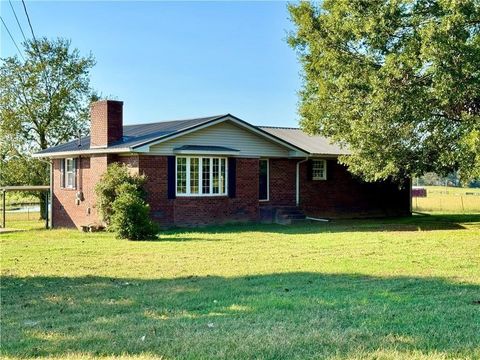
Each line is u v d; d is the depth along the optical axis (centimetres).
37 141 3981
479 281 1020
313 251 1500
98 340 614
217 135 2378
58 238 1941
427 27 1669
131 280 1056
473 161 1864
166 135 2186
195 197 2311
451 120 1947
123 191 1975
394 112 1841
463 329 658
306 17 2423
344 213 2866
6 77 3869
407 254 1438
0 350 582
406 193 3102
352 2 1886
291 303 814
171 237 1894
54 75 3984
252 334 630
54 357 554
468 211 3562
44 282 1037
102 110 2316
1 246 1669
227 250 1521
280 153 2597
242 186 2453
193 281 1033
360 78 1964
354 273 1126
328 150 2780
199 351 566
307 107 2745
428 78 1802
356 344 589
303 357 544
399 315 729
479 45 1683
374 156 2111
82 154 2423
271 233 2033
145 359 539
